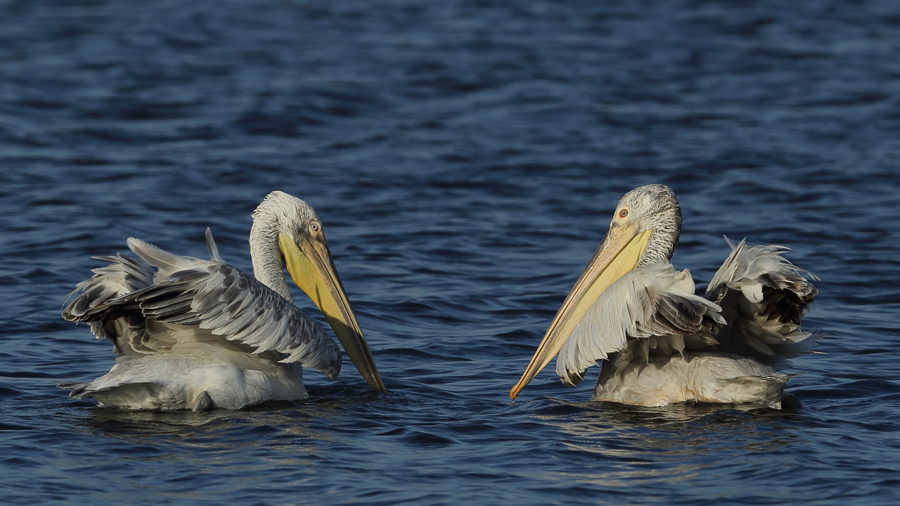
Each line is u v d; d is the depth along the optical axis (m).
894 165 23.44
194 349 10.62
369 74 32.97
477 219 19.77
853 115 28.47
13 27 38.94
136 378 10.04
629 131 27.02
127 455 8.55
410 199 21.09
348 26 41.31
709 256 17.23
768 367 10.45
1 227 18.12
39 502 7.46
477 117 28.44
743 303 10.30
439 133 26.72
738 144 25.38
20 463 8.31
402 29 40.69
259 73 32.97
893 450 8.66
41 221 18.55
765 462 8.33
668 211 12.06
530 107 29.44
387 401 10.87
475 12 44.25
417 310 14.60
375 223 19.39
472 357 12.81
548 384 11.84
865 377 11.54
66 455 8.55
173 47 36.62
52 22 40.25
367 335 13.59
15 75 31.27
